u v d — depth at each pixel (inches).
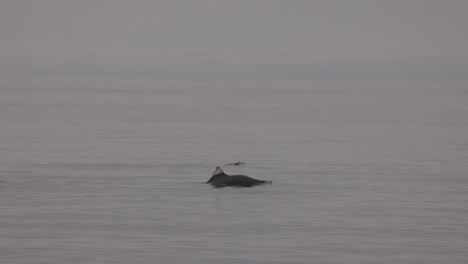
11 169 6368.1
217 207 4677.7
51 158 7185.0
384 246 3747.5
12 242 3796.8
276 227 4136.3
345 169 6496.1
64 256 3555.6
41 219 4323.3
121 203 4810.5
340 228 4119.1
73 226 4151.1
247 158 7303.2
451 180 5851.4
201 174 6131.9
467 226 4173.2
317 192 5236.2
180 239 3863.2
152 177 5944.9
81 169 6392.7
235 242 3806.6
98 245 3747.5
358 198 5012.3
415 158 7342.5
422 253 3624.5
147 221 4274.1
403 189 5393.7
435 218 4377.5
